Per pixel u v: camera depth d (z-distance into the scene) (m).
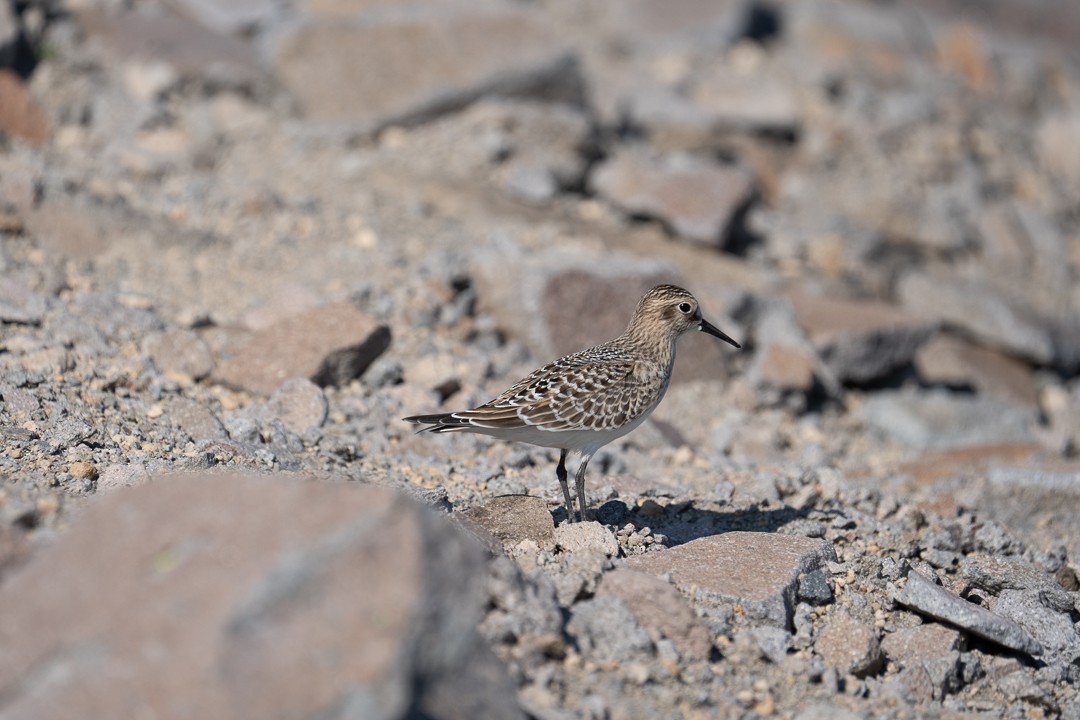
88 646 6.29
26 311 12.85
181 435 11.28
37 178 15.38
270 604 6.30
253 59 21.11
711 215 19.55
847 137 24.72
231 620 6.22
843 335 17.47
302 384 12.37
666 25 27.92
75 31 20.19
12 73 18.19
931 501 12.74
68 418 10.95
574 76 21.47
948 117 26.95
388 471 11.57
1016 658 9.87
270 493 6.94
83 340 12.67
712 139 22.97
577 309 15.50
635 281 15.99
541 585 8.44
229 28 22.31
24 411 10.92
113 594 6.50
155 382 12.21
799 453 15.28
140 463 10.33
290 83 20.59
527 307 15.32
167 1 22.38
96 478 9.85
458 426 9.93
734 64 27.45
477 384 14.18
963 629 9.81
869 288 20.78
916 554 11.38
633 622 8.51
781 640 8.94
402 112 20.38
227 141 19.50
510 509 10.09
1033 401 19.62
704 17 28.22
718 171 20.33
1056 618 10.33
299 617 6.30
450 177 19.36
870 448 16.53
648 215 19.80
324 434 11.88
